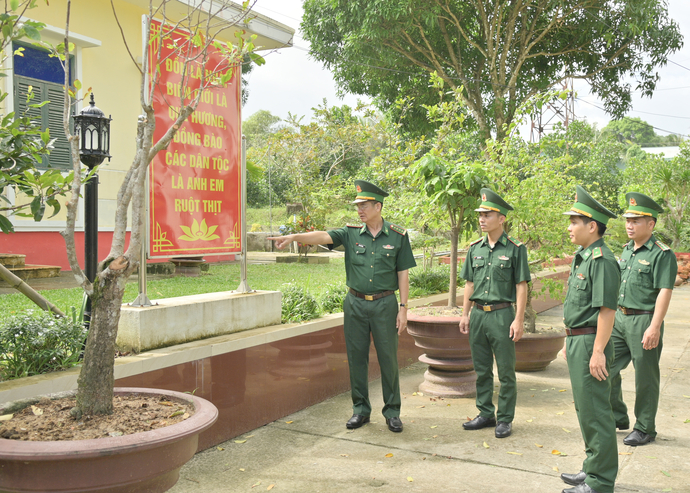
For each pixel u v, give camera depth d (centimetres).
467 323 468
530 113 653
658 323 395
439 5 1460
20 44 906
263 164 1933
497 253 442
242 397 430
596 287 317
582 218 335
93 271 362
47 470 200
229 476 352
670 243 2123
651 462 374
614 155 2622
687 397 530
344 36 1499
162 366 362
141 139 279
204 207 457
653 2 1491
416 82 1645
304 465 371
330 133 1725
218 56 468
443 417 476
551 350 623
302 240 436
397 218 712
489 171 605
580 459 380
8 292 583
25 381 291
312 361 512
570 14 1627
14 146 289
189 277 790
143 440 208
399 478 350
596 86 1767
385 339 438
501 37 1647
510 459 380
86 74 1008
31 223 845
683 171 2016
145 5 1075
